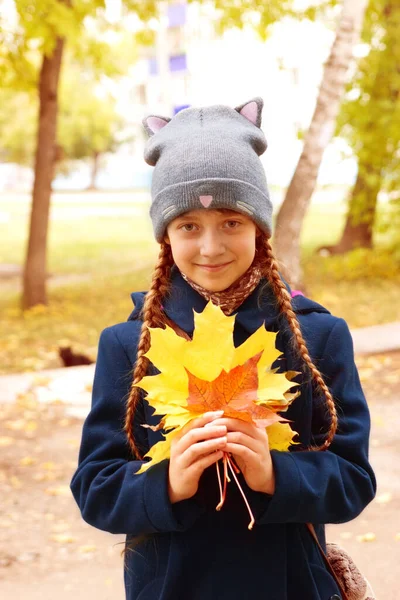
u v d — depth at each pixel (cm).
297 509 158
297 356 172
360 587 188
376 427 608
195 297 175
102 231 2638
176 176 167
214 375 153
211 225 167
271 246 176
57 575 398
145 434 175
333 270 1416
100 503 167
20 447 595
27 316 1173
